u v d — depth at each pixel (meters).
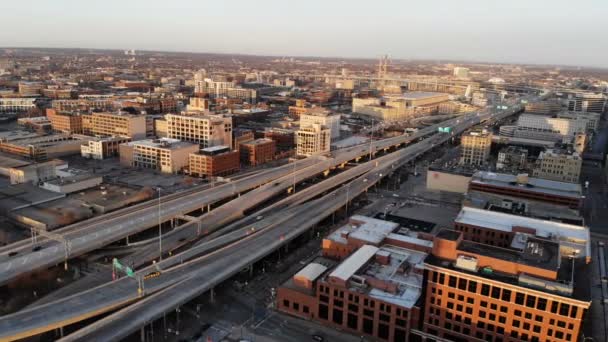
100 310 157.75
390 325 157.62
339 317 165.38
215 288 189.62
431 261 156.38
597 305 189.12
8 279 178.25
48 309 156.88
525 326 143.38
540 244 160.00
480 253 154.50
